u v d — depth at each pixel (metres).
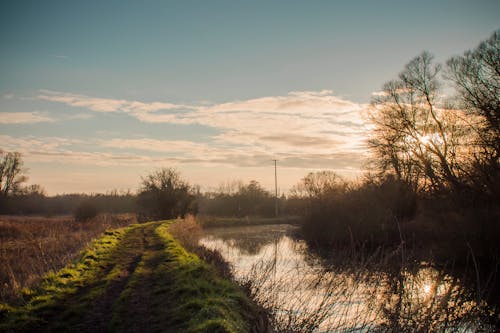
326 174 51.19
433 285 12.07
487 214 17.86
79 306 9.02
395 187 29.16
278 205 74.06
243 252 23.73
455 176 24.31
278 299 11.09
